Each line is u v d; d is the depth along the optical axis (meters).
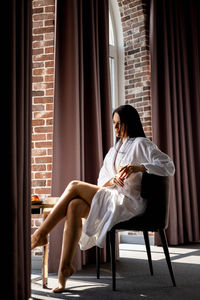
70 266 2.02
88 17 3.16
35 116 2.96
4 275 1.68
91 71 3.08
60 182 2.74
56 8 2.88
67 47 2.88
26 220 1.85
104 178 2.33
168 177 2.13
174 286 2.09
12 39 1.82
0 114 1.79
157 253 3.29
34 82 2.99
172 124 3.96
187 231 3.88
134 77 4.16
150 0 4.07
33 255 2.76
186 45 4.29
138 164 2.12
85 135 3.06
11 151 1.74
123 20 4.30
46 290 2.04
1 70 1.83
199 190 4.14
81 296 1.90
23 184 1.87
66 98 2.83
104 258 2.94
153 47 3.92
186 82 4.18
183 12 4.30
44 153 2.93
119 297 1.87
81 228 2.05
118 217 2.06
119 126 2.36
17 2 1.94
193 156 4.13
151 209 2.07
